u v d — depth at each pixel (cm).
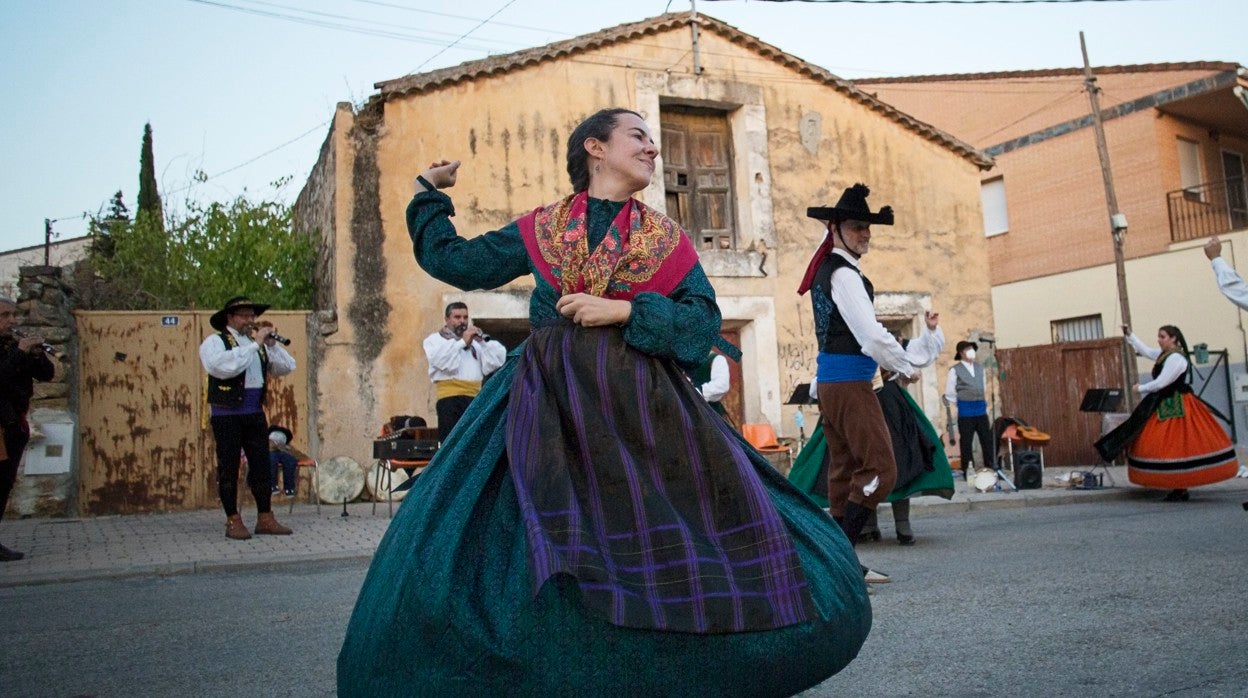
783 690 203
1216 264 697
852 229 525
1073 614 439
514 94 1309
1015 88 2223
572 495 199
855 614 217
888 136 1572
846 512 524
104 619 502
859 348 515
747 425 1366
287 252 1388
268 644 434
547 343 224
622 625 183
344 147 1223
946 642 395
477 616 187
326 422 1183
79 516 1099
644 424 210
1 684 374
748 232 1450
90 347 1132
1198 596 468
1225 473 947
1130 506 961
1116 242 1766
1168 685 327
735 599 194
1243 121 2070
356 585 593
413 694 186
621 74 1380
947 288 1592
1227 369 1786
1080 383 1808
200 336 1172
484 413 223
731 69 1459
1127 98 2019
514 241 242
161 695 354
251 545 767
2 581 616
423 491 213
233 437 810
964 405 1283
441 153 1264
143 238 1516
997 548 669
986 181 2294
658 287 229
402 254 1233
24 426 723
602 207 238
